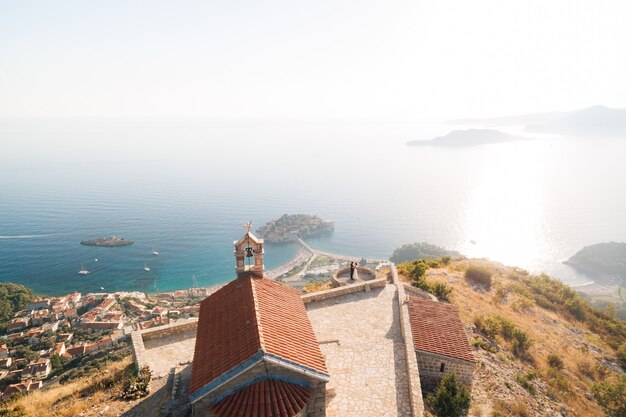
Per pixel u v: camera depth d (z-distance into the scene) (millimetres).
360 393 20656
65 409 19953
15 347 117625
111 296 167375
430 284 41250
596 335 48156
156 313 142625
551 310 53000
